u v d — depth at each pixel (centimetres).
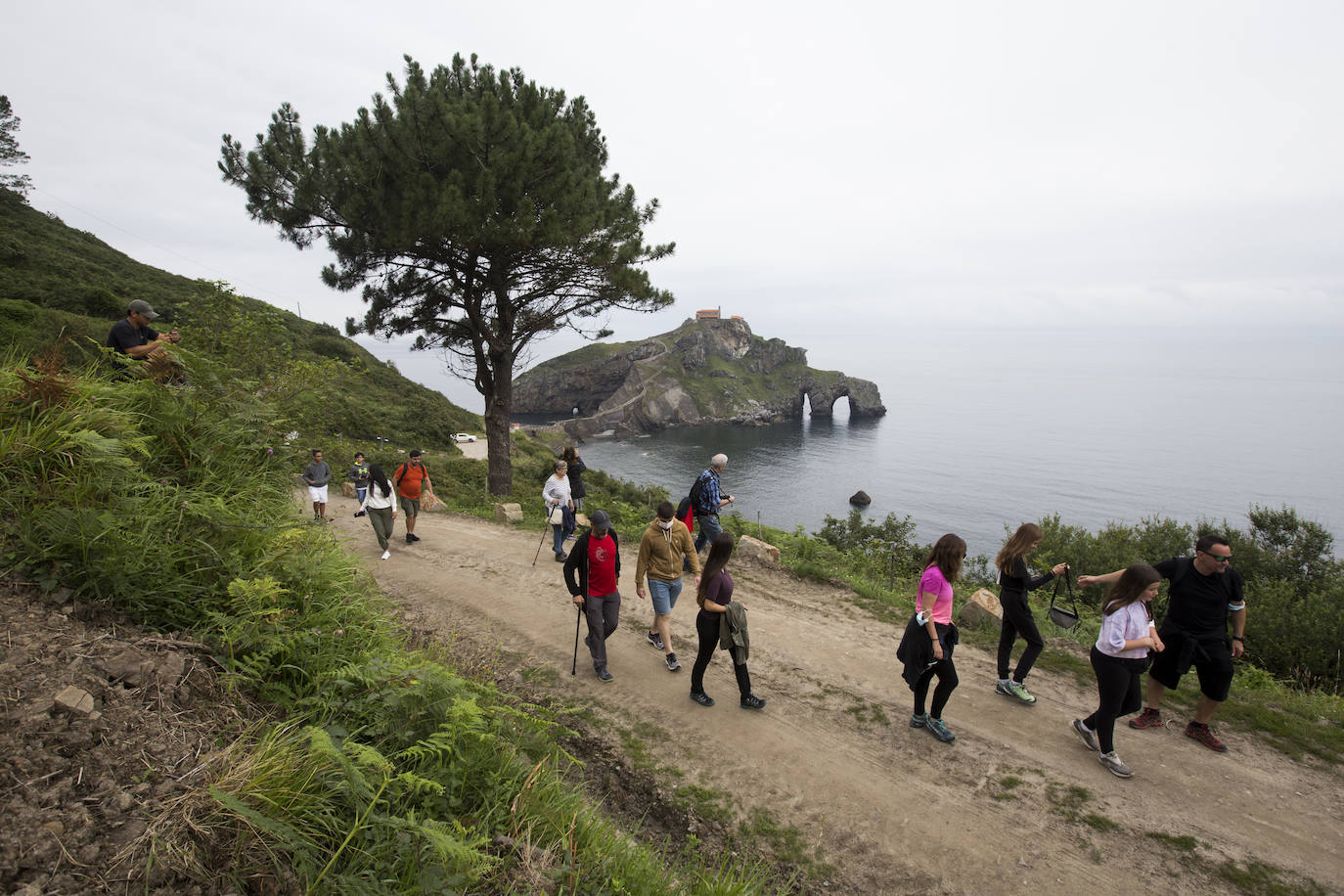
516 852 287
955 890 365
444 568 934
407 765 306
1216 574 484
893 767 474
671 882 334
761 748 496
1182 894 360
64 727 229
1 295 2994
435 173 1352
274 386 556
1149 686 521
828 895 363
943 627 493
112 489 345
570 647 670
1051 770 470
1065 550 2091
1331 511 9631
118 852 198
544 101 1498
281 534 398
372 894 222
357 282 1516
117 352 435
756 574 975
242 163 1356
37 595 290
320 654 346
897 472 11656
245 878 212
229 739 266
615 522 1330
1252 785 451
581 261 1514
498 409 1708
